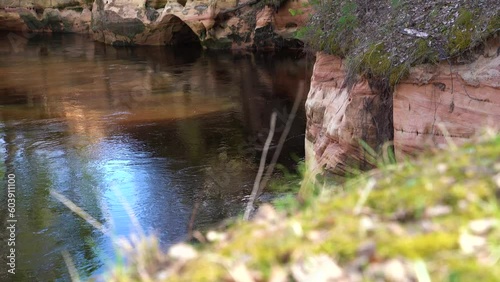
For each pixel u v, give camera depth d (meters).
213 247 2.49
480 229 2.08
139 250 2.64
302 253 2.17
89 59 27.05
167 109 16.89
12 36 36.06
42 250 8.02
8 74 23.41
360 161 8.05
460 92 6.93
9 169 11.71
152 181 10.77
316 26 10.50
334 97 9.17
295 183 9.62
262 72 22.69
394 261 1.98
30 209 9.55
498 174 2.49
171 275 2.31
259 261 2.19
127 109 16.91
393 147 7.62
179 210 9.27
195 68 24.05
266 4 26.61
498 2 6.88
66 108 17.12
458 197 2.38
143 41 30.86
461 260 1.91
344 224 2.35
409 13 7.96
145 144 13.31
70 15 35.84
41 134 14.26
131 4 30.77
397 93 7.44
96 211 9.35
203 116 16.03
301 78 21.34
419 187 2.58
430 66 7.12
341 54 9.20
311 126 9.78
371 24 8.72
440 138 7.09
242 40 27.61
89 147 13.09
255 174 10.90
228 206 9.31
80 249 7.98
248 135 13.98
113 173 11.31
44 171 11.55
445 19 7.38
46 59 27.17
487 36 6.68
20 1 36.66
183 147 13.02
